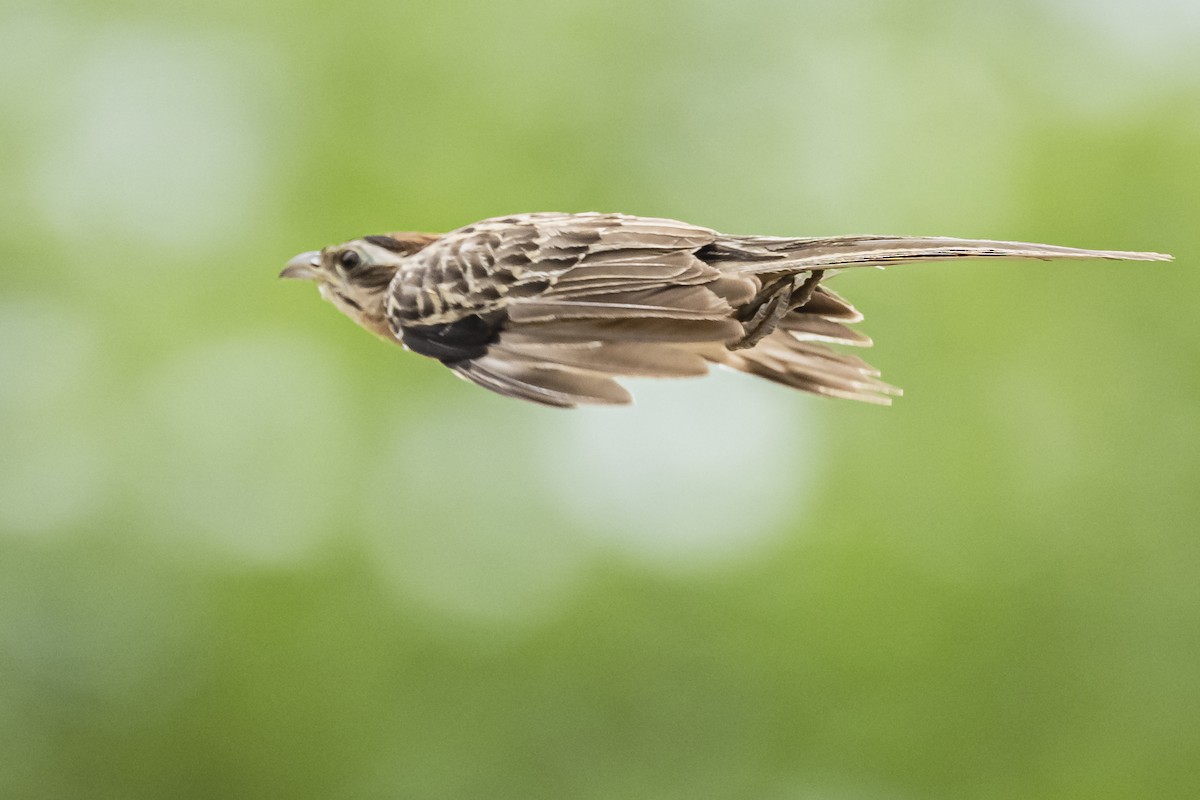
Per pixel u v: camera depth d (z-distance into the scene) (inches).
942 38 786.2
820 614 705.0
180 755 698.2
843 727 702.5
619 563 713.6
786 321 335.0
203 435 717.3
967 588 703.1
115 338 734.5
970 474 714.2
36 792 684.7
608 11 785.6
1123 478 717.9
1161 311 725.9
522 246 321.7
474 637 701.9
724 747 699.4
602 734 700.7
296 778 695.1
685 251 313.3
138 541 705.0
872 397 340.2
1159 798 697.6
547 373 299.9
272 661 693.9
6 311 741.3
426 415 725.9
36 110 776.3
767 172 768.9
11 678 689.6
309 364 730.8
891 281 738.2
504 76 775.7
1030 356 730.8
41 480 716.0
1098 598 706.2
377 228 733.3
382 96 767.7
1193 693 703.7
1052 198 731.4
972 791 697.0
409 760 690.2
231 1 792.3
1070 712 698.8
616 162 767.1
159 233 758.5
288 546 705.6
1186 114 744.3
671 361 292.0
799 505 724.7
